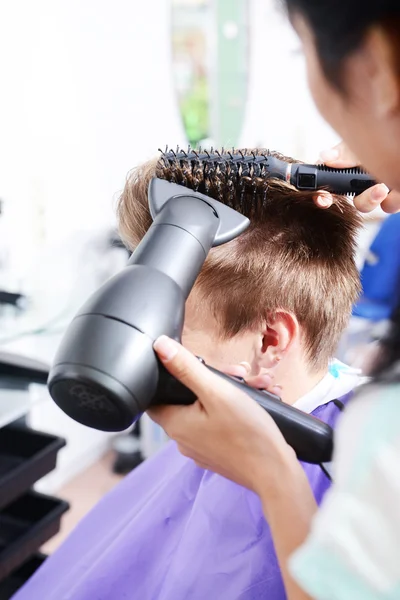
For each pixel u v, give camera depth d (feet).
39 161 5.39
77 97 5.78
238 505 2.28
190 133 6.79
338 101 1.15
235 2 6.39
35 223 5.36
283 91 6.64
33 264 5.11
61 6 5.45
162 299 1.38
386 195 2.00
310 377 2.27
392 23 0.99
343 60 1.07
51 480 6.39
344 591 1.03
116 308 1.33
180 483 2.65
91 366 1.26
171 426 1.42
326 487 1.96
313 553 1.07
